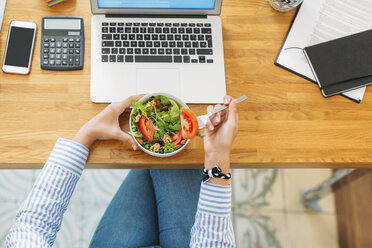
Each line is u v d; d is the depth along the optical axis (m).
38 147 0.81
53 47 0.85
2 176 1.42
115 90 0.85
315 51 0.90
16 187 1.42
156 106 0.79
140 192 1.08
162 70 0.87
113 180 1.44
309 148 0.86
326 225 1.50
